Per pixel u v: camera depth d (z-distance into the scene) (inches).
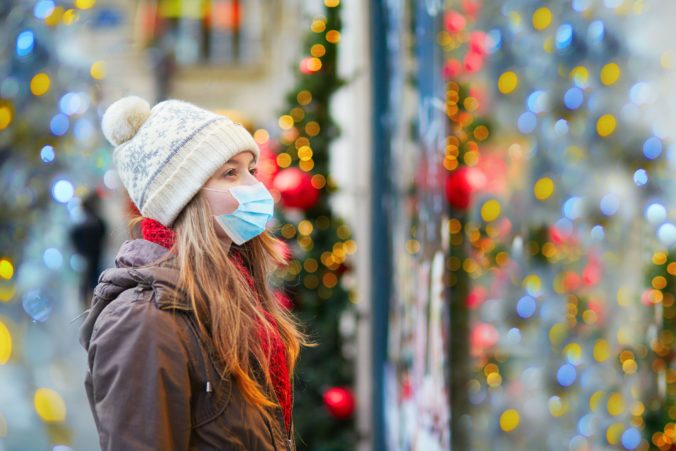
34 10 230.4
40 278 258.1
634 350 218.7
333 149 276.2
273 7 812.6
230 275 96.2
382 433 238.4
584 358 238.4
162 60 881.5
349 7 266.8
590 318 245.6
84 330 96.8
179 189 97.1
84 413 279.4
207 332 93.8
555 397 236.5
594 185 260.4
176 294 92.8
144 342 90.1
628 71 252.4
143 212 99.0
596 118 255.9
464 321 209.8
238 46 960.3
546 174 268.2
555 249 258.2
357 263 249.1
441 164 156.9
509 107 283.0
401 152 211.9
